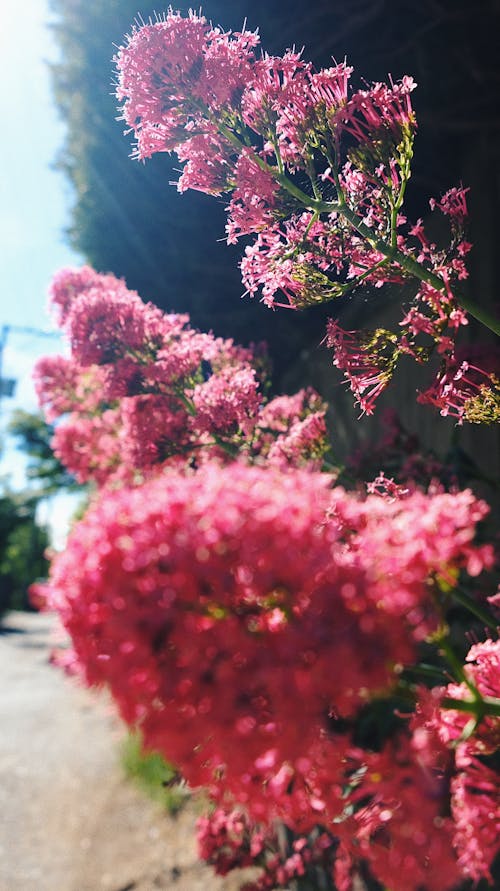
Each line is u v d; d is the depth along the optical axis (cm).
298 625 13
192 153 26
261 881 52
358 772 18
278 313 108
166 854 106
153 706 14
